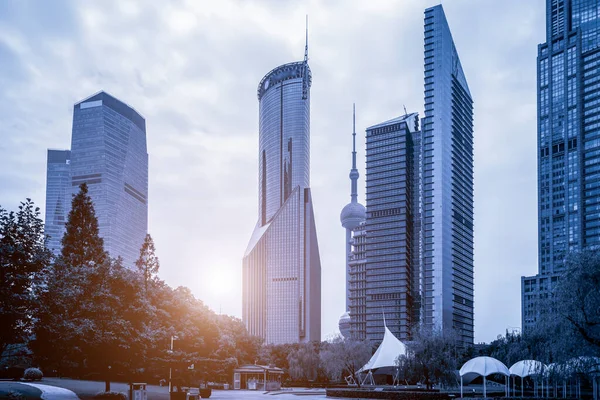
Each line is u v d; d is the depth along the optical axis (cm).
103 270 6122
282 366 18888
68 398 5097
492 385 12088
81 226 9131
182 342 8244
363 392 8438
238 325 16775
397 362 8994
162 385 10238
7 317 3991
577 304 4447
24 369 7650
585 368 4556
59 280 4794
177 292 9438
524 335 5394
